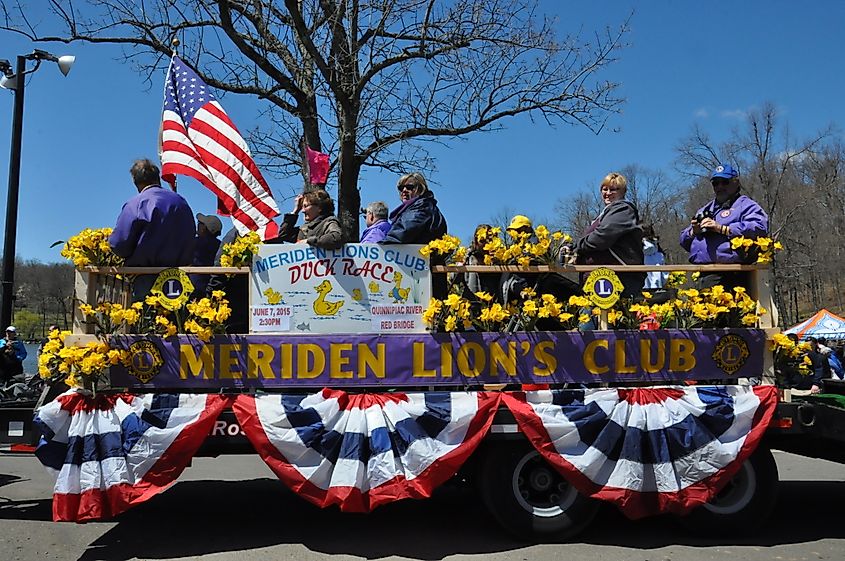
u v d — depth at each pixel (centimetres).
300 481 481
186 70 709
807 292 5322
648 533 545
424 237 541
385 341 515
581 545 511
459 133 1078
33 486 686
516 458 514
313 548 496
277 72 1002
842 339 2380
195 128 688
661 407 517
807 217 3775
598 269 535
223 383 504
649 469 510
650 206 3528
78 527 545
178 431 484
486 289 570
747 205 583
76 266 509
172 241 523
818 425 534
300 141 1148
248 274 516
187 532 537
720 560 483
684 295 564
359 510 479
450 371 518
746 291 572
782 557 494
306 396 496
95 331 509
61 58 1066
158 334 504
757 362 547
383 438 488
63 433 480
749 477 541
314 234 550
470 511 609
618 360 532
